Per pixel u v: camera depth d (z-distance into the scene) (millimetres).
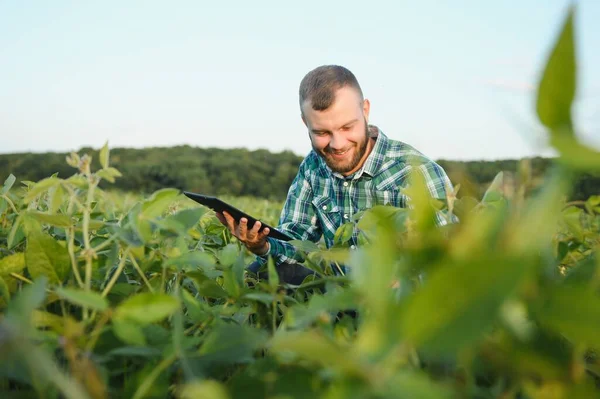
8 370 651
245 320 1117
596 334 475
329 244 3125
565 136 385
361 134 2859
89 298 666
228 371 944
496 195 894
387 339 463
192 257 991
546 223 449
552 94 416
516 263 398
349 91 2801
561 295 495
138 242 954
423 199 546
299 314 737
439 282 408
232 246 1125
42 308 939
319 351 464
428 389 448
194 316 995
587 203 1229
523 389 640
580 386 569
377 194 2965
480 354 605
